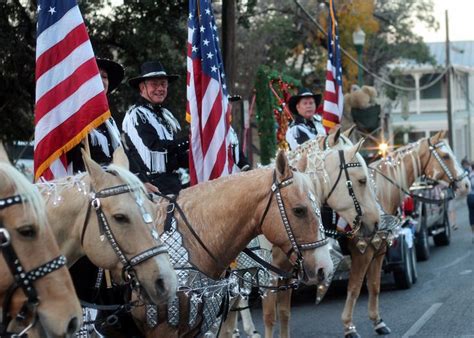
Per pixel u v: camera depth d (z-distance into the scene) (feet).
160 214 23.06
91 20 61.67
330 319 41.42
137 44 61.82
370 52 145.89
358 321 40.63
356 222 32.48
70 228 19.21
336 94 45.55
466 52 237.86
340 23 122.01
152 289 18.65
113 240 18.75
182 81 65.41
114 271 19.08
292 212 23.47
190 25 31.22
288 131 38.58
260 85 62.85
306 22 121.90
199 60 31.07
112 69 27.53
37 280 15.35
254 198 23.65
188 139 30.42
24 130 64.75
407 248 49.57
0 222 15.16
